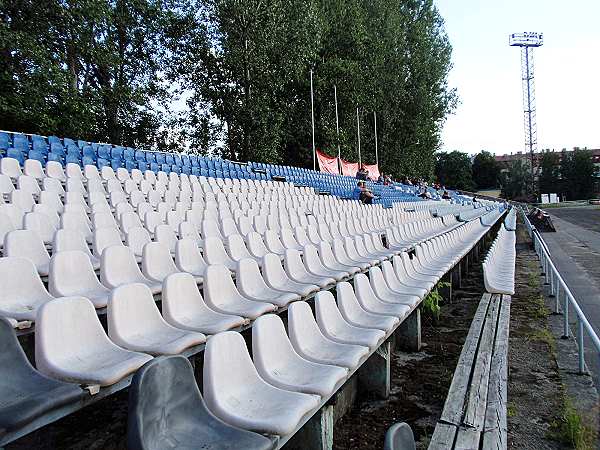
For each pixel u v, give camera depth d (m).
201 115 24.97
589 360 4.71
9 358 2.21
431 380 4.37
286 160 29.31
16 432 1.79
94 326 2.67
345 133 29.58
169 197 9.55
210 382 2.23
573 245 17.16
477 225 18.78
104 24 16.91
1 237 4.84
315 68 27.91
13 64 13.69
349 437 3.31
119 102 19.48
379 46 32.38
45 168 9.62
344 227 10.03
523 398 3.79
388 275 5.66
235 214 9.02
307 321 3.41
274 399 2.42
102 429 2.92
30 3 13.91
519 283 9.27
